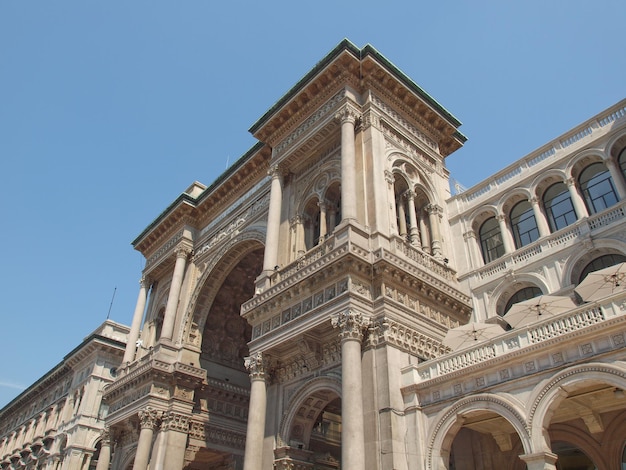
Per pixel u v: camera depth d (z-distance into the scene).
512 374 18.03
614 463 19.48
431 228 29.30
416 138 31.45
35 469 56.41
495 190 29.50
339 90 29.80
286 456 22.98
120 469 36.16
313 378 23.61
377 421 20.05
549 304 20.09
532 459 16.22
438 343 23.77
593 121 26.48
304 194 30.42
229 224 39.66
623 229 22.78
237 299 42.59
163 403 34.91
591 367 16.03
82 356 58.62
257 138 34.06
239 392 38.88
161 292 44.38
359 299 22.23
